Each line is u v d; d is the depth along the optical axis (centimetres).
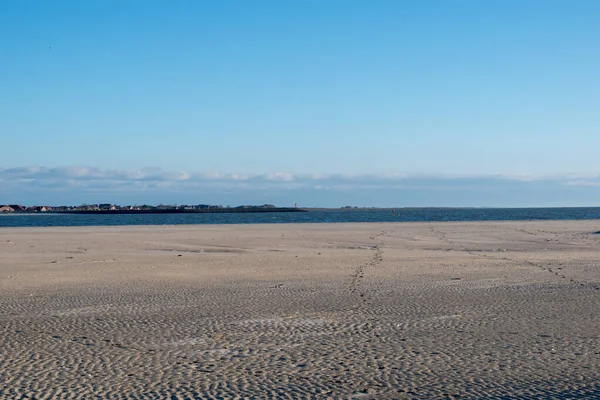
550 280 2397
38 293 2144
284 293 2098
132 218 17300
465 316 1666
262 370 1182
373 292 2105
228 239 5172
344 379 1123
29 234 6122
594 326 1522
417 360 1241
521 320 1605
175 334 1479
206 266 3016
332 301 1920
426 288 2189
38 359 1263
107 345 1378
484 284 2288
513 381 1103
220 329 1528
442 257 3447
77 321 1638
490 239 5106
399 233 6047
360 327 1540
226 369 1191
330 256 3541
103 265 3089
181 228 7425
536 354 1273
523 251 3891
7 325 1593
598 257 3381
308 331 1501
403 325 1559
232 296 2039
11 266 3067
